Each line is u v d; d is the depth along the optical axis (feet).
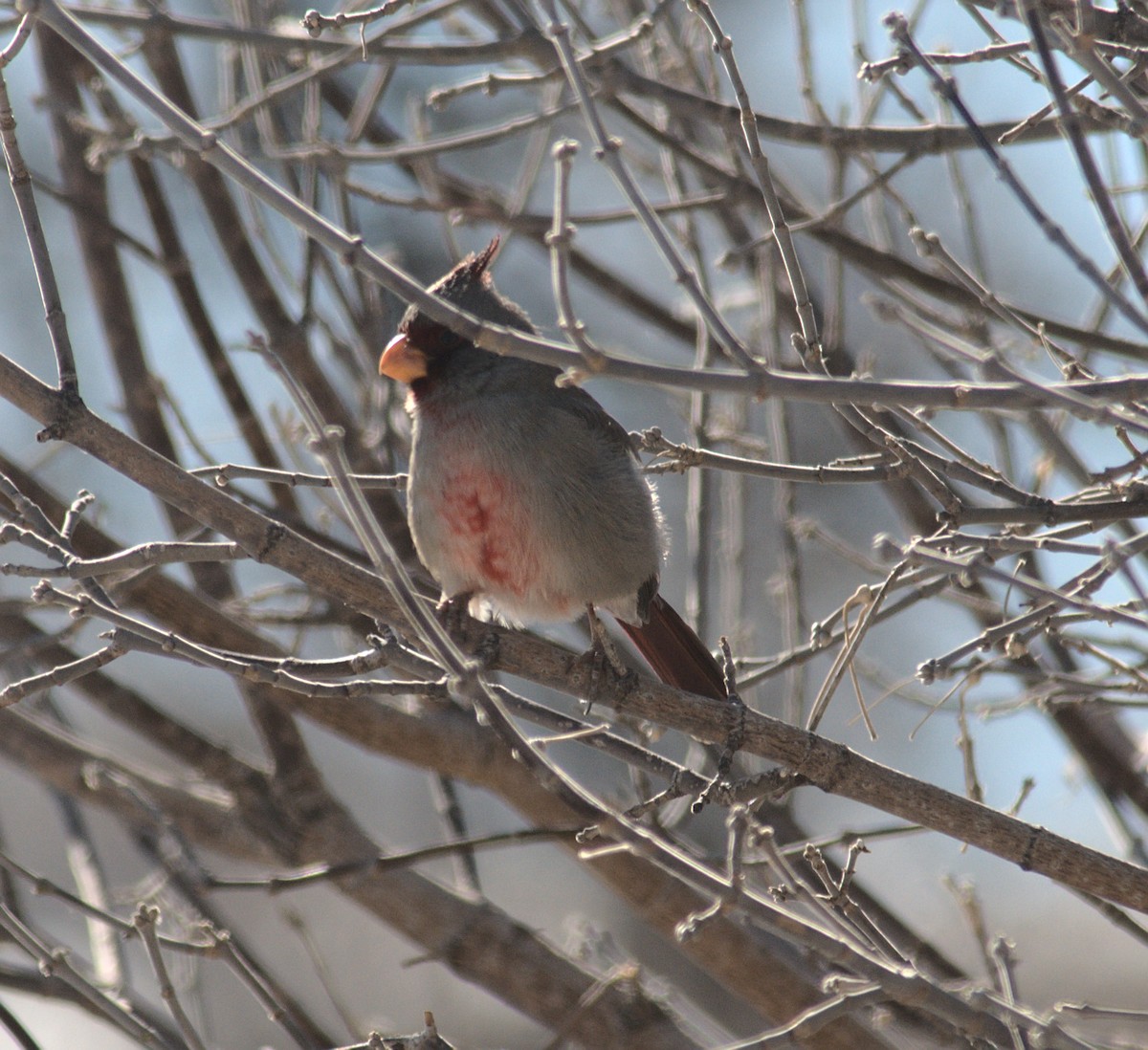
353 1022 30.45
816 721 24.48
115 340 37.81
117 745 58.44
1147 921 47.37
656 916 32.30
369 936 56.18
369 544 17.74
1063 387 18.78
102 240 37.99
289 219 17.89
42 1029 51.19
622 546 29.09
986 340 32.76
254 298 37.96
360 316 37.83
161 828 32.48
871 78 23.97
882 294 42.09
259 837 34.78
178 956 33.32
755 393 17.78
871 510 59.41
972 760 26.40
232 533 22.99
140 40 38.11
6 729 34.45
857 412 23.30
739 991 31.96
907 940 31.27
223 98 40.45
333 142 40.04
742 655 35.24
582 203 61.77
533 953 33.09
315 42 31.58
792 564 34.12
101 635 20.81
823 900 22.36
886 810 23.82
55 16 17.78
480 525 28.81
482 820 59.62
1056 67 18.15
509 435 28.58
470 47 31.27
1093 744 35.24
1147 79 23.95
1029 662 31.99
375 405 37.58
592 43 32.53
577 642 39.55
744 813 18.56
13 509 25.82
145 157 35.81
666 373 17.69
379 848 34.73
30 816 58.44
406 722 33.58
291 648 36.81
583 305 60.18
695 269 34.06
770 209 23.04
